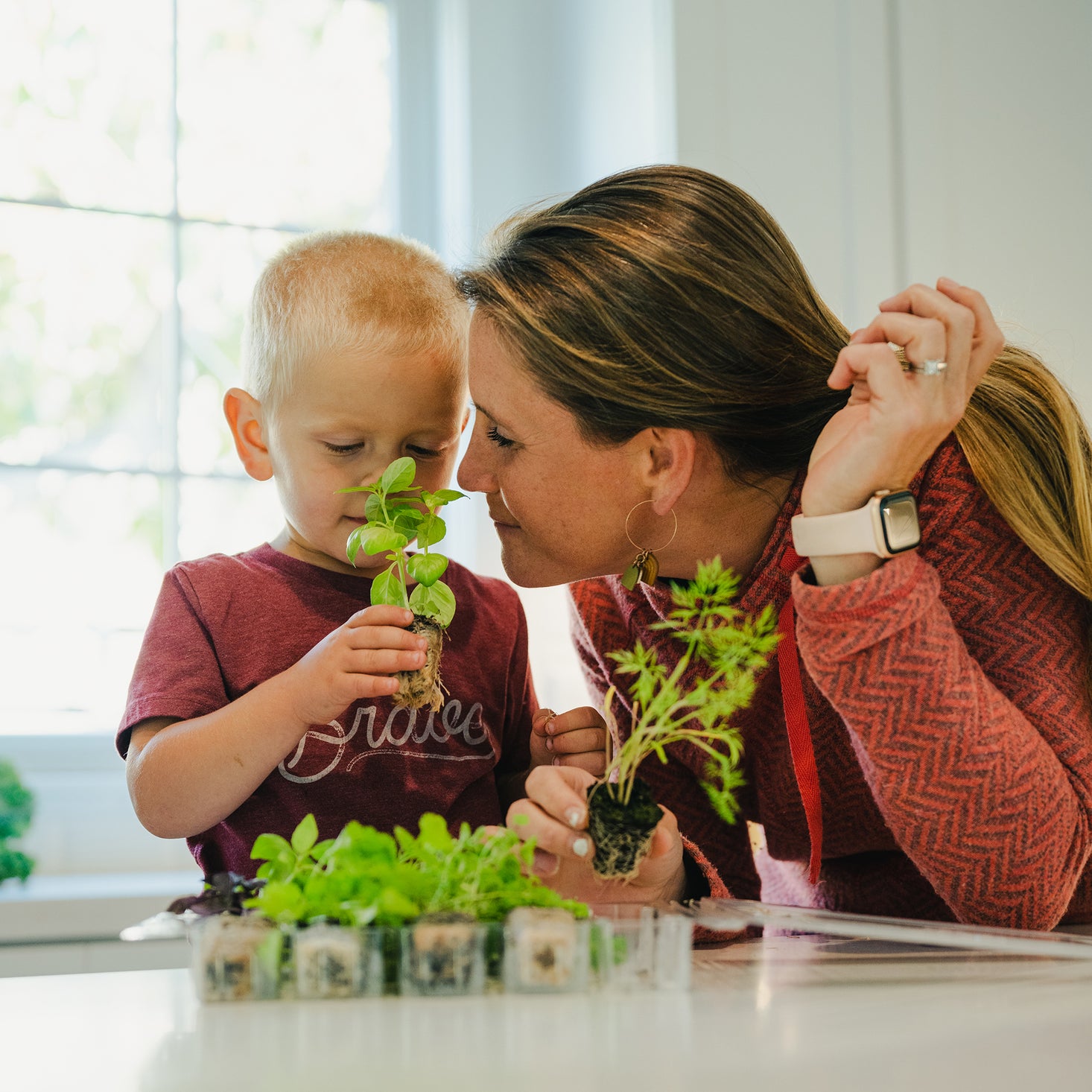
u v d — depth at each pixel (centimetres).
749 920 77
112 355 220
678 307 94
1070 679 96
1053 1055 56
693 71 197
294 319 115
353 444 115
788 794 114
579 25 225
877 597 86
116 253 221
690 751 114
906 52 212
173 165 224
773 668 106
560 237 97
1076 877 93
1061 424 101
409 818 117
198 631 117
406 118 237
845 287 208
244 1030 61
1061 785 90
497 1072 52
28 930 175
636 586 117
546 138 233
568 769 85
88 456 218
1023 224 219
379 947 69
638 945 71
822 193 207
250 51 229
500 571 221
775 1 204
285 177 230
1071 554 96
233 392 125
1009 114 220
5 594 212
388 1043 58
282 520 228
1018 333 215
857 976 77
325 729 117
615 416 94
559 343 93
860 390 94
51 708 213
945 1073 53
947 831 89
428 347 117
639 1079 51
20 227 216
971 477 100
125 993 75
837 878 121
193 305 224
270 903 69
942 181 213
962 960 84
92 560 217
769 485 102
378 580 108
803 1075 52
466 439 204
